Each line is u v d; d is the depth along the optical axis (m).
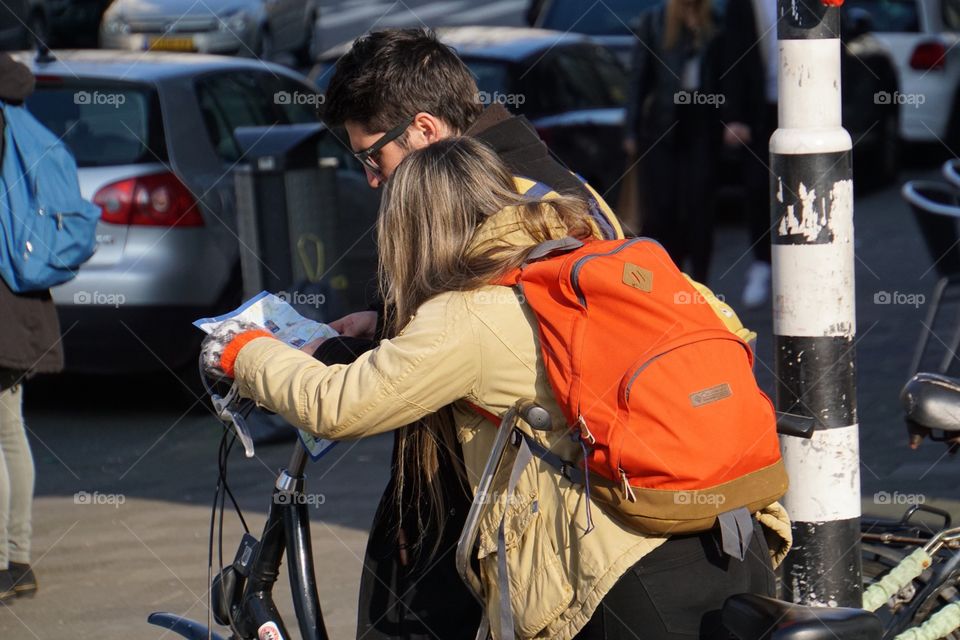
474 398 8.27
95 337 22.69
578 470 8.09
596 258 8.01
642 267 8.04
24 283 15.09
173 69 24.53
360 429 8.17
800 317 10.90
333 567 16.38
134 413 24.06
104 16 55.84
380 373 8.09
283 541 9.77
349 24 80.50
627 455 7.71
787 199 10.84
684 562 8.10
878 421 21.97
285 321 9.20
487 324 8.12
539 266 8.09
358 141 9.53
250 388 8.56
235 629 9.80
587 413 7.80
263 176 23.59
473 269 8.25
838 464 10.99
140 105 23.42
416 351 8.07
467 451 8.66
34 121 15.66
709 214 27.47
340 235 25.06
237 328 8.76
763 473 8.02
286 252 23.83
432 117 9.35
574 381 7.86
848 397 10.99
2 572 15.73
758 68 27.11
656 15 27.12
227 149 24.41
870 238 36.16
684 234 27.56
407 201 8.48
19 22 56.12
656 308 7.88
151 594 15.88
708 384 7.82
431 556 9.59
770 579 8.66
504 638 8.19
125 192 22.62
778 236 10.95
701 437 7.74
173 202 22.86
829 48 10.63
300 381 8.29
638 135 27.50
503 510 8.30
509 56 32.81
